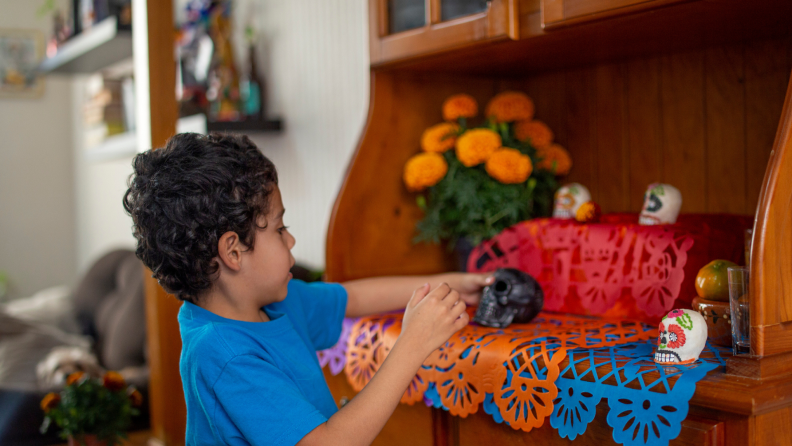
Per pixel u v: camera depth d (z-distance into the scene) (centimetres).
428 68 130
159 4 176
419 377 99
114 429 167
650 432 71
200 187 77
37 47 416
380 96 132
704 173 119
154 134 176
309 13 214
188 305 86
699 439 68
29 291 419
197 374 79
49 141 424
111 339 246
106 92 317
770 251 71
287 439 73
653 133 126
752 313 71
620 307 103
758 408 65
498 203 126
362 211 131
